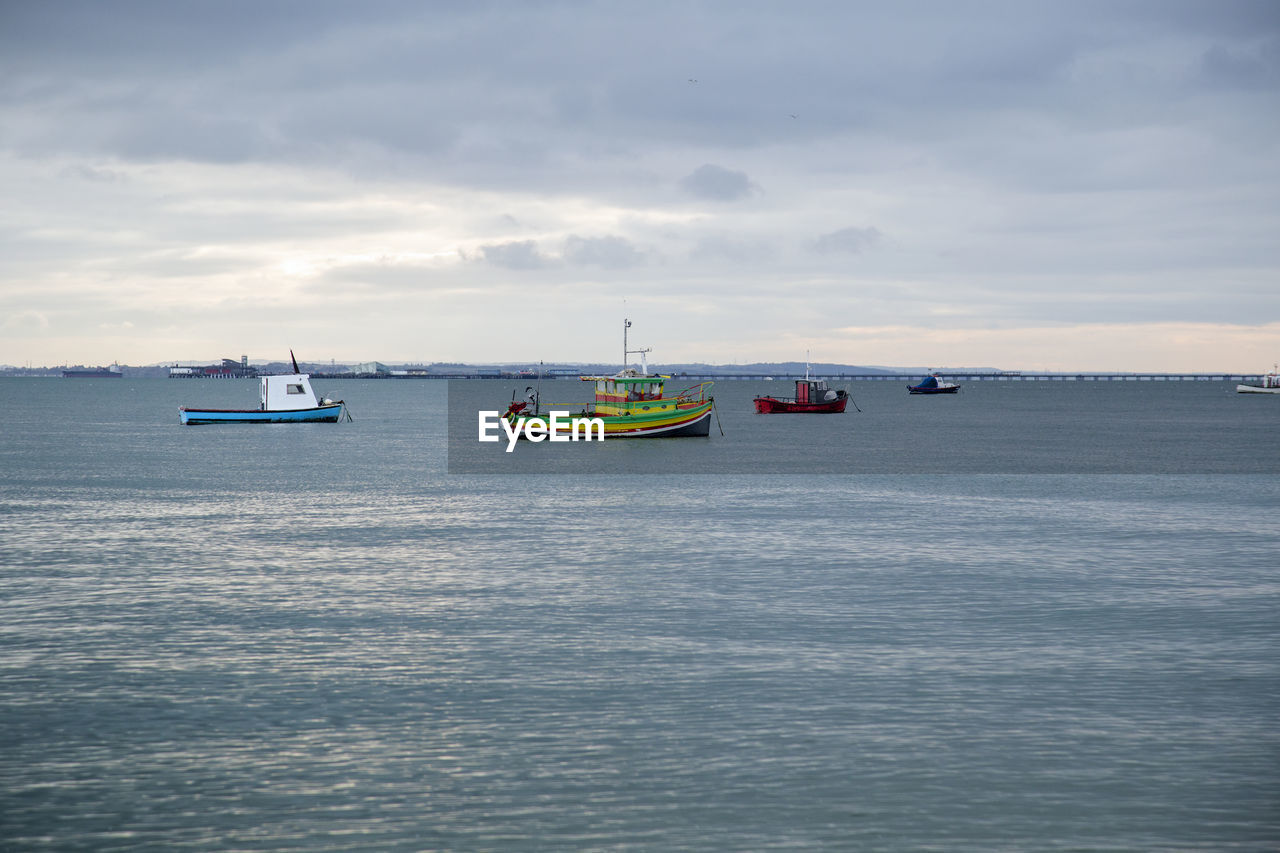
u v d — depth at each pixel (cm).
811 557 4034
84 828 1656
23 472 7494
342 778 1827
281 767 1873
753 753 1936
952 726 2075
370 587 3403
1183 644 2694
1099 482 7388
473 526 4891
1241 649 2644
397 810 1706
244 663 2508
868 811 1709
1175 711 2167
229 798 1753
